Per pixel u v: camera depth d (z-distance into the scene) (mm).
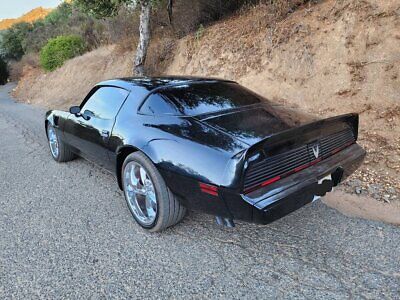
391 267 2447
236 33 8008
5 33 33219
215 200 2439
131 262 2678
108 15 9281
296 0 7117
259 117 2951
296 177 2537
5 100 16641
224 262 2617
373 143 4590
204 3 9539
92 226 3258
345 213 3260
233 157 2350
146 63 10203
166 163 2676
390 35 5379
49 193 4074
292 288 2301
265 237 2914
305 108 5934
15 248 2945
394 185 3730
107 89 3832
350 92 5523
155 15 10945
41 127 8109
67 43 17047
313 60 6199
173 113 3031
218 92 3424
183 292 2328
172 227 3145
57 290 2412
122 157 3303
